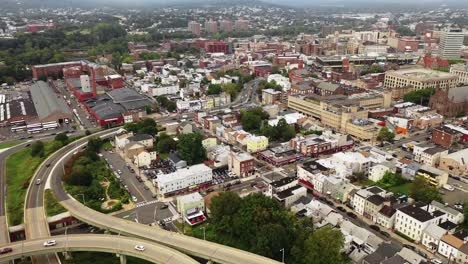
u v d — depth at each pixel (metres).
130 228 194.75
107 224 198.62
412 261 169.50
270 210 194.62
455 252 176.88
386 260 165.88
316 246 169.00
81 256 189.50
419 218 194.38
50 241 180.50
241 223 191.50
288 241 180.12
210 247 177.62
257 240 181.50
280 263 163.75
